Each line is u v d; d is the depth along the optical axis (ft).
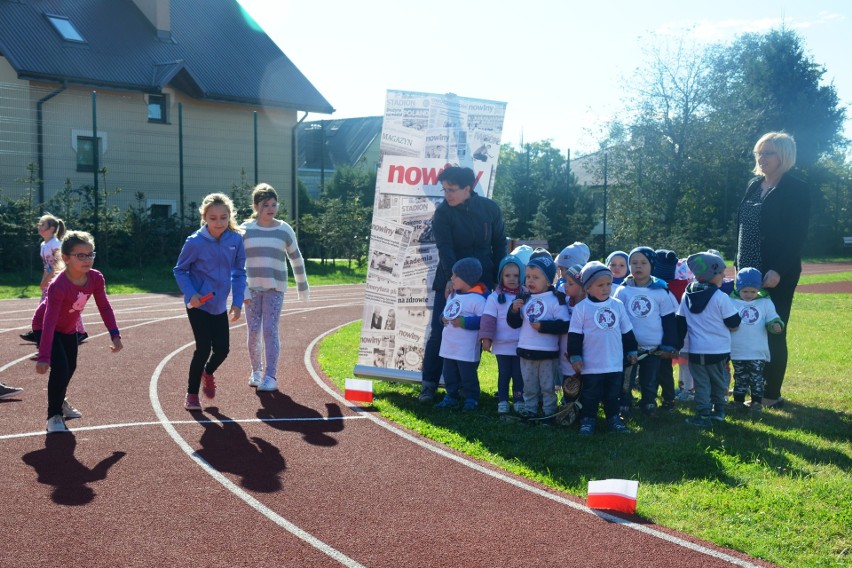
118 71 97.09
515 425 23.18
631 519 15.79
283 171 112.27
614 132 126.72
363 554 14.10
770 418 23.91
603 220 116.78
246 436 21.94
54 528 15.21
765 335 25.36
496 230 26.96
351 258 100.78
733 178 134.00
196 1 117.39
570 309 23.48
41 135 90.02
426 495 17.21
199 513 16.07
